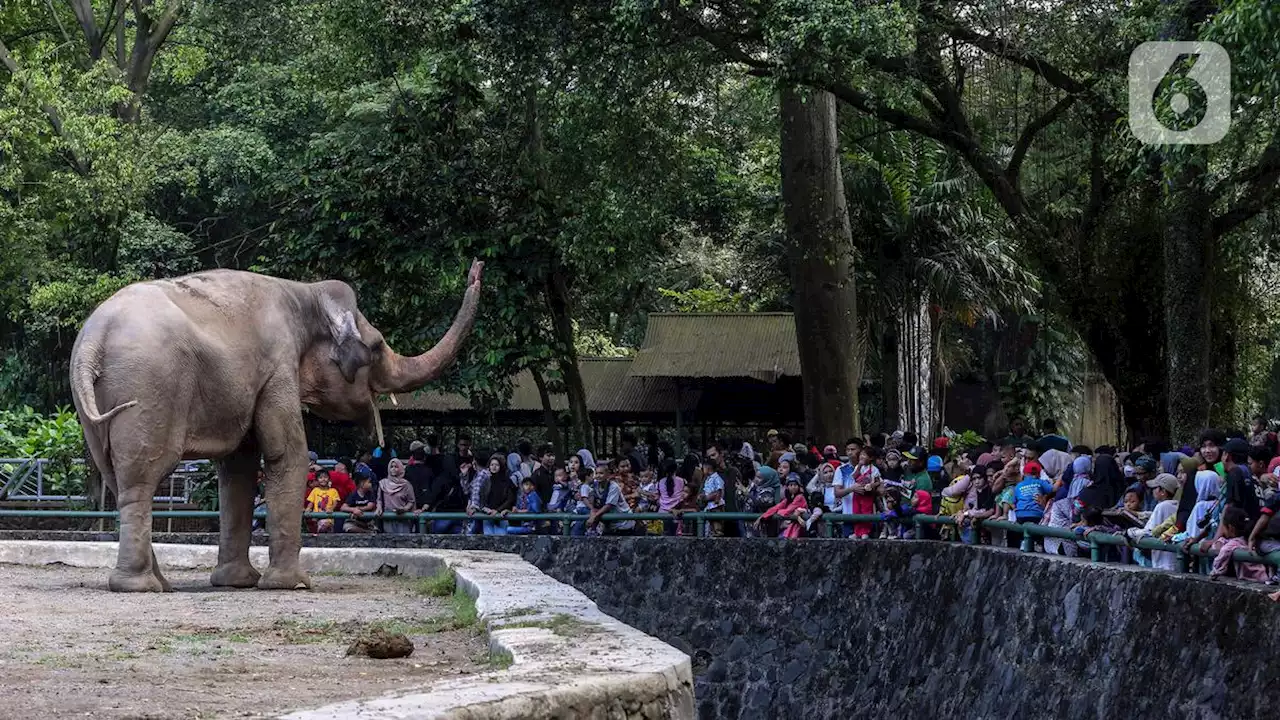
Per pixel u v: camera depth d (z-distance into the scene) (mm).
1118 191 20172
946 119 20812
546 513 20391
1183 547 11766
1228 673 10633
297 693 7348
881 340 28797
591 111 23422
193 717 6367
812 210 24734
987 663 14586
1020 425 19469
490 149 24922
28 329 32844
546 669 6762
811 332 24922
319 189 25109
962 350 31375
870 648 17156
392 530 21094
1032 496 15398
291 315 15242
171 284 14578
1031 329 32344
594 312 29828
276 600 13445
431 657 9203
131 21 35531
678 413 31391
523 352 24609
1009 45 19328
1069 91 19688
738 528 19703
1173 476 13266
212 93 37500
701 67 22094
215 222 35594
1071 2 18750
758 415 32188
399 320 25609
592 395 31922
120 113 29578
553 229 24750
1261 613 10406
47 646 9312
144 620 11273
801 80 18797
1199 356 17531
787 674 17844
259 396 14820
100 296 27484
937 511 18047
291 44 30234
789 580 18219
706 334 31594
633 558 19094
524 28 20500
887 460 18641
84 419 14109
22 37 32812
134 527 13969
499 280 24297
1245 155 17172
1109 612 12570
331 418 15797
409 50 23672
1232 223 17766
